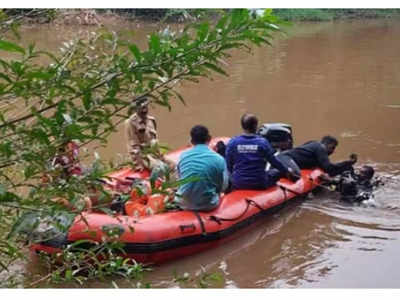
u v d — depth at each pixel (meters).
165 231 4.33
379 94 10.74
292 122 8.80
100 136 1.48
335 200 5.69
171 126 8.51
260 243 4.80
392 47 17.34
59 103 1.35
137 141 5.38
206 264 4.44
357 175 5.89
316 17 25.72
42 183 1.48
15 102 1.64
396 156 7.14
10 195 1.32
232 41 1.45
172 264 4.40
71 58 1.69
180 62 1.44
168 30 1.50
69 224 1.43
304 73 12.73
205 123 8.70
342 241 4.83
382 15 27.86
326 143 5.99
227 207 4.87
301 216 5.33
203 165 4.57
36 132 1.34
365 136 8.05
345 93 10.78
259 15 1.42
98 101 1.44
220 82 11.51
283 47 16.86
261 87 11.18
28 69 1.38
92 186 1.53
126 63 1.41
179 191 4.61
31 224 1.36
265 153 5.26
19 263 3.71
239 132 8.32
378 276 4.22
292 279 4.21
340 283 4.12
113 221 3.97
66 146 1.49
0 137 1.37
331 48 16.92
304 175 5.82
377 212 5.41
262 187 5.32
